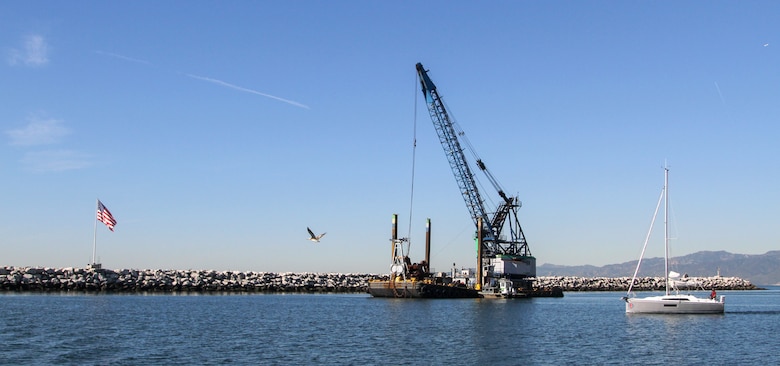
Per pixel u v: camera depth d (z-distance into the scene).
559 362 66.88
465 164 185.38
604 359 68.75
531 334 88.94
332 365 64.12
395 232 177.88
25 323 96.19
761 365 66.06
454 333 89.56
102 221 165.62
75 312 116.56
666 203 117.69
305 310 129.62
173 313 119.31
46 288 185.75
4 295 166.62
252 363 65.00
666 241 118.06
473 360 67.62
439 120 182.62
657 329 94.56
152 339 81.50
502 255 186.75
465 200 187.62
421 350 73.69
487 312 126.69
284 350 73.19
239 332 89.38
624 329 94.81
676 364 66.38
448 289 170.88
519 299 175.88
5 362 64.25
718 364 66.50
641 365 65.62
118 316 110.81
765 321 106.06
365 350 73.44
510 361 67.19
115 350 72.38
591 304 160.75
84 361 65.25
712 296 118.56
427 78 180.25
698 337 85.75
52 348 73.06
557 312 128.25
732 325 99.88
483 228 188.25
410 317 114.19
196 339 81.94
